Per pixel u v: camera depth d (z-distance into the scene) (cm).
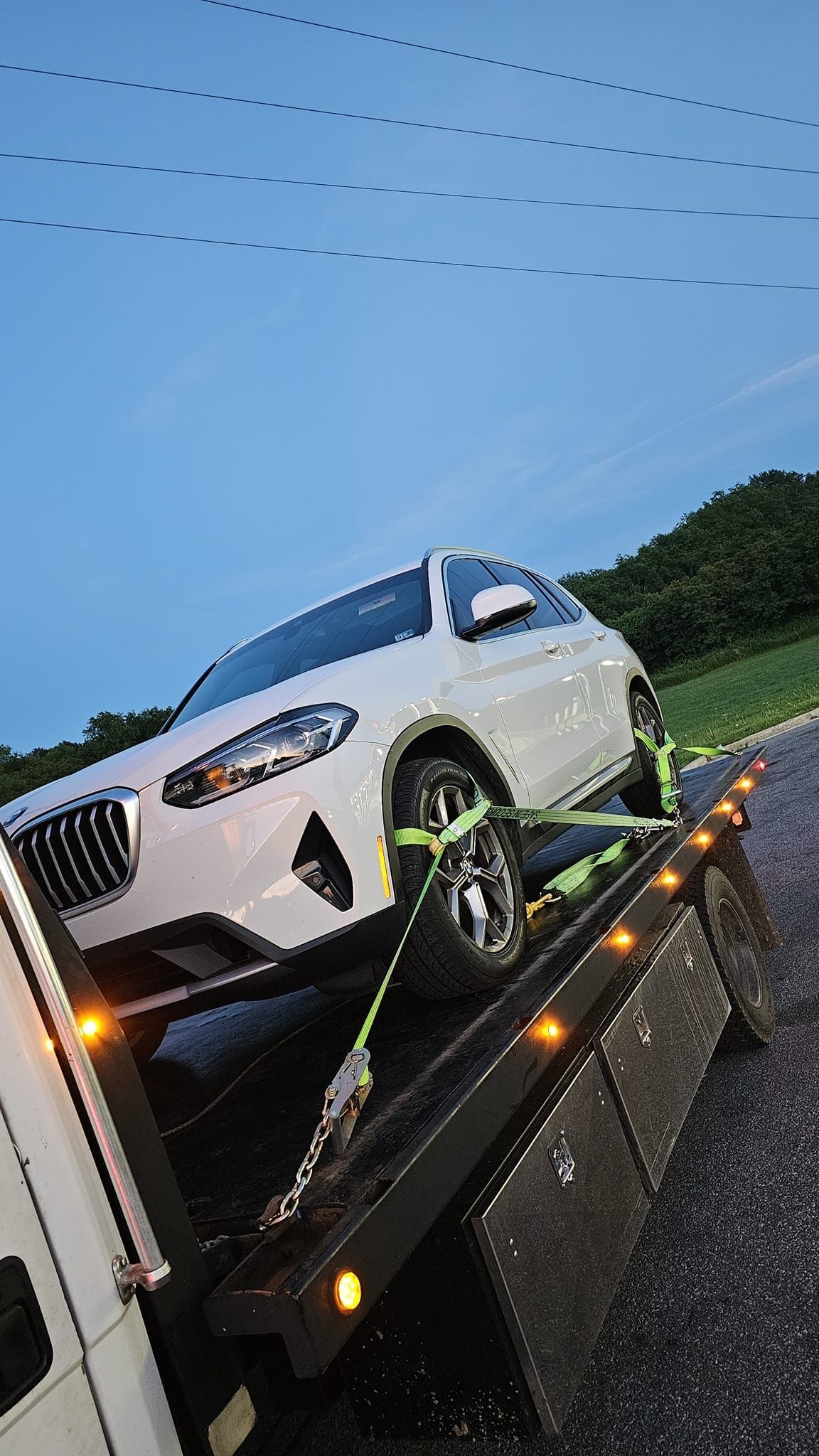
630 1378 205
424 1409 162
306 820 248
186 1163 203
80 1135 126
